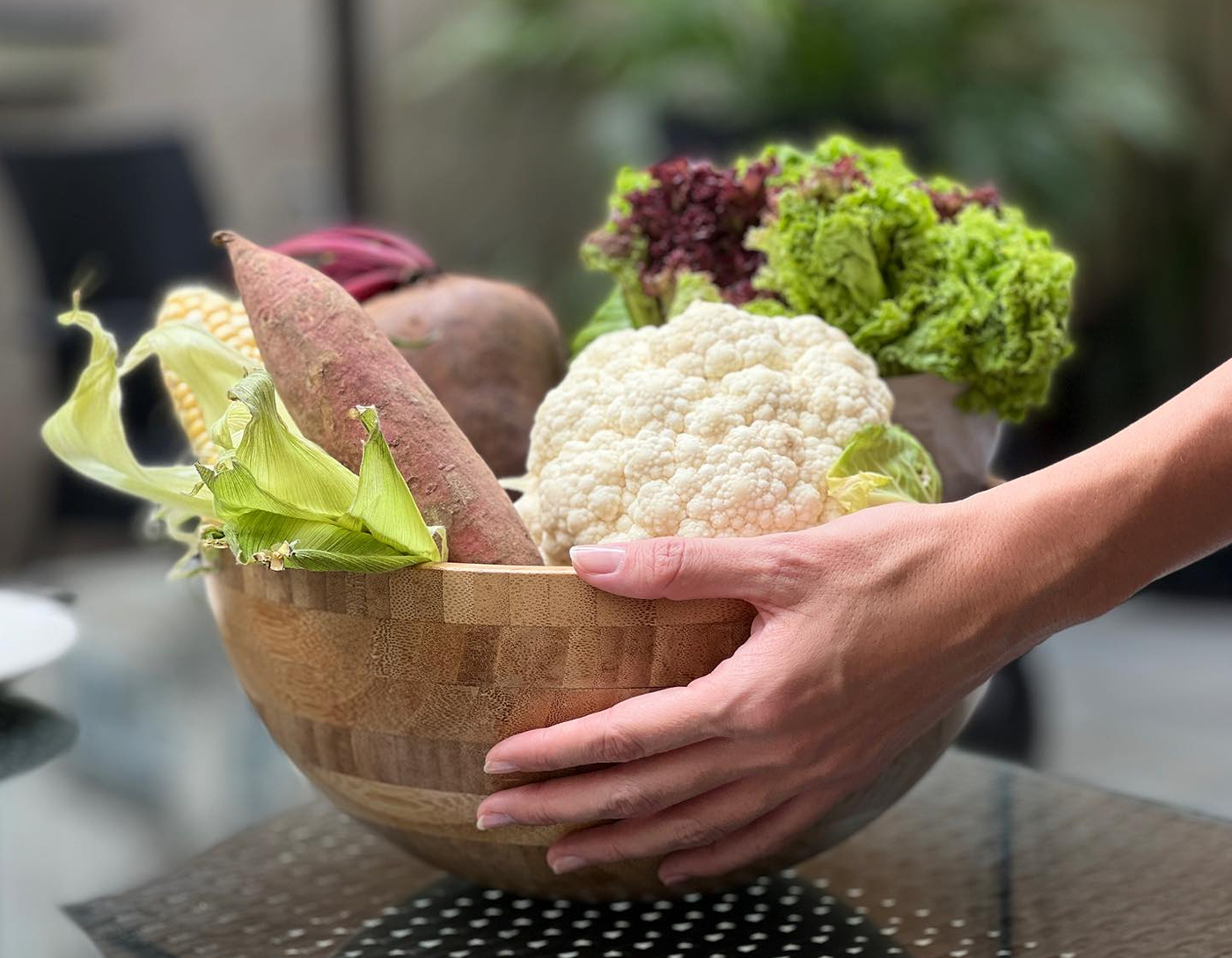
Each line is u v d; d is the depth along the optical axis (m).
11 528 3.19
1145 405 3.75
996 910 0.69
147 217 2.54
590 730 0.62
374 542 0.62
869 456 0.71
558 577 0.62
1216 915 0.67
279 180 3.43
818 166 0.83
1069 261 0.81
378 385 0.67
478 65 3.47
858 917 0.69
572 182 3.74
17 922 0.67
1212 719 2.30
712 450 0.70
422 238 3.67
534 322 0.88
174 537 0.71
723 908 0.70
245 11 3.37
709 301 0.81
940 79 2.98
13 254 3.18
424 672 0.63
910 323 0.81
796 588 0.62
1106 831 0.75
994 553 0.63
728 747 0.62
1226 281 3.84
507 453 0.86
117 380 0.69
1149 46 3.79
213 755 0.82
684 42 2.96
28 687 0.89
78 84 3.24
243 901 0.70
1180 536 0.65
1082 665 2.60
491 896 0.71
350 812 0.69
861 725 0.63
